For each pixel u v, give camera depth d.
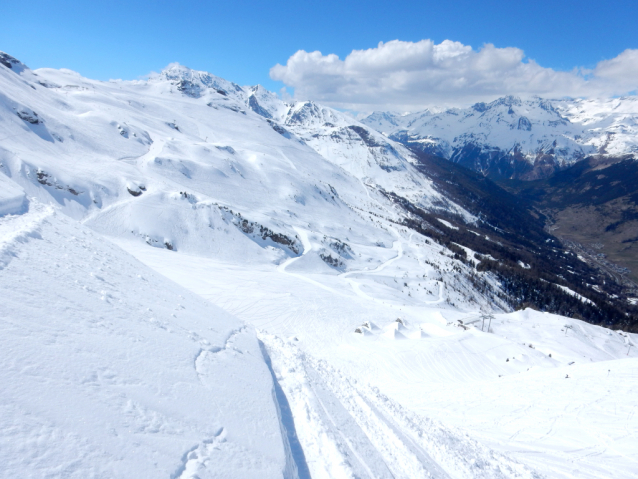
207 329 13.63
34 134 84.50
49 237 12.80
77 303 8.74
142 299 12.39
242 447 7.03
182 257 72.94
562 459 15.70
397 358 43.34
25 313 6.89
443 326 65.31
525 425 20.45
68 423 5.06
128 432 5.65
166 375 8.06
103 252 15.41
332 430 9.66
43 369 5.75
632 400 22.97
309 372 14.77
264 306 57.88
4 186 16.06
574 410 22.22
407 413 15.57
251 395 9.62
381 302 77.31
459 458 11.79
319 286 77.19
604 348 67.50
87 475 4.45
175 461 5.64
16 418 4.60
